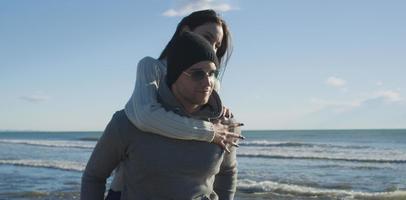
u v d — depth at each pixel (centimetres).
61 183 1959
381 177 2147
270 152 4016
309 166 2725
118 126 240
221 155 247
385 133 12075
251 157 3469
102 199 264
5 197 1563
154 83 257
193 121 236
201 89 237
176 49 237
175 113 239
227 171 269
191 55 232
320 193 1565
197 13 328
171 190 236
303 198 1485
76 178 2141
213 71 240
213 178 253
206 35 326
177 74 237
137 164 238
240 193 1572
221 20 333
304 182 1944
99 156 252
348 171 2420
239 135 257
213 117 250
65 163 2967
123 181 254
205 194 244
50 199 1505
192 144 238
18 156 4012
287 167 2670
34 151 4875
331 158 3238
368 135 10375
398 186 1823
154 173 235
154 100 240
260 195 1532
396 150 4203
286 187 1666
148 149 235
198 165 238
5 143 7400
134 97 243
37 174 2339
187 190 237
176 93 243
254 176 2178
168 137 235
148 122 229
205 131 236
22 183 1973
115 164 254
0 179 2128
